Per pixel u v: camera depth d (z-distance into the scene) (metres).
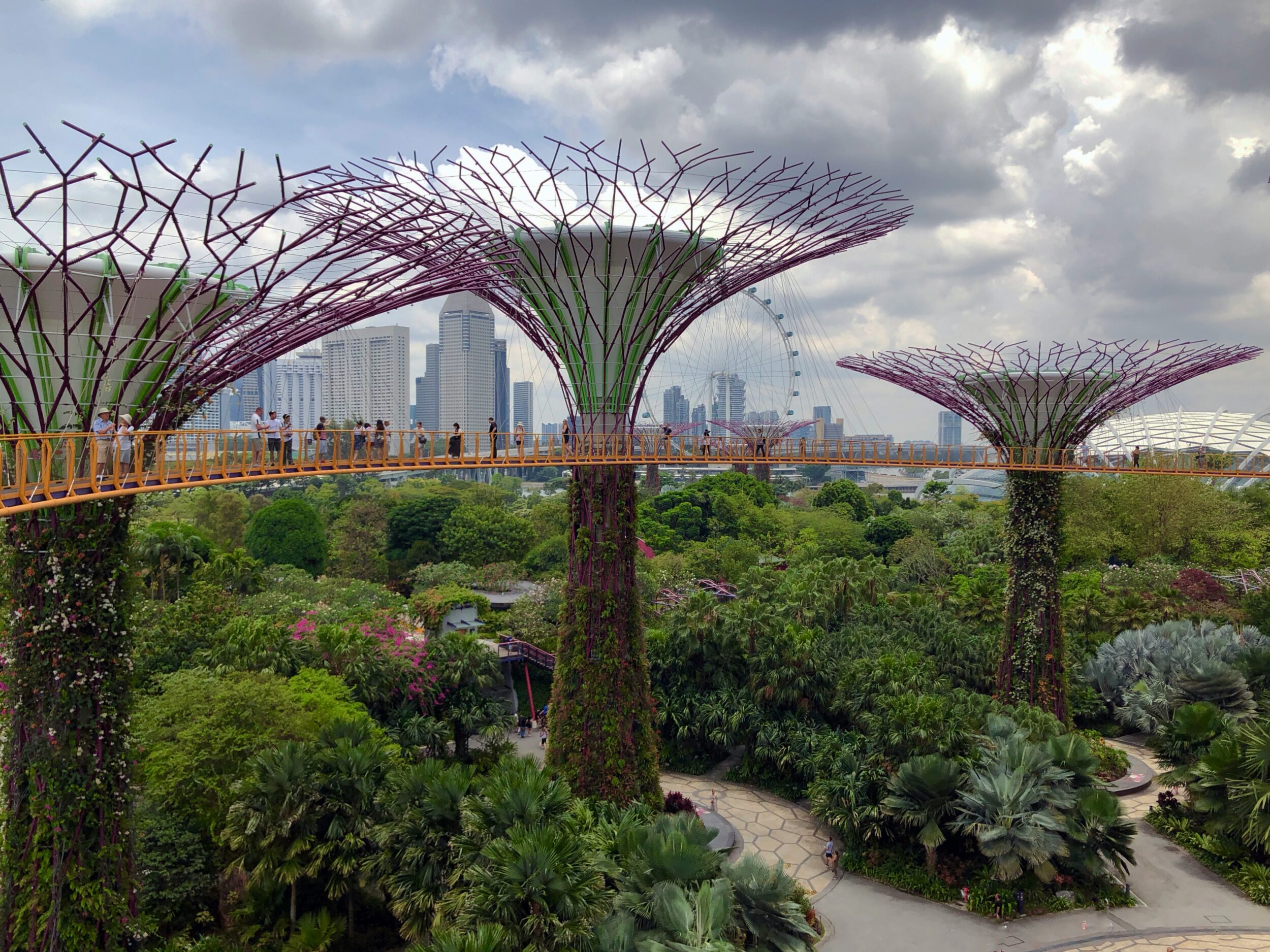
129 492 21.56
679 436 45.84
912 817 38.84
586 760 38.47
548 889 24.03
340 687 43.78
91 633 24.48
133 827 26.48
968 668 56.44
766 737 50.31
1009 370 50.03
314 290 24.55
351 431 31.39
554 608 75.62
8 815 24.19
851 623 63.88
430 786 29.28
